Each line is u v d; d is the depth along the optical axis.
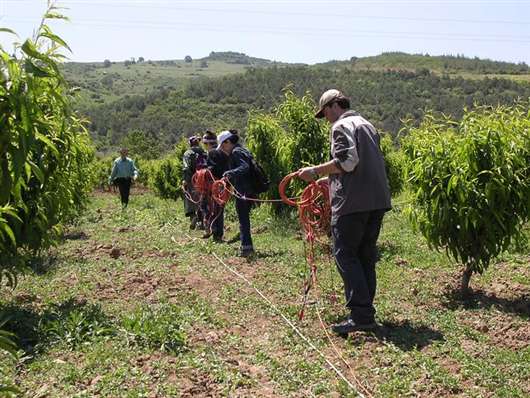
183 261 9.96
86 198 16.31
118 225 15.15
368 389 5.04
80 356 5.50
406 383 5.08
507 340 6.17
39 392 4.70
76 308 6.89
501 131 7.36
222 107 113.75
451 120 7.80
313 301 7.54
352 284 6.32
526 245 10.28
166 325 6.00
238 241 12.22
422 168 7.61
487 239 7.51
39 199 6.53
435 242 7.73
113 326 6.14
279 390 4.95
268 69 133.25
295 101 13.20
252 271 9.21
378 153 6.31
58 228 7.25
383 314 6.97
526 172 7.49
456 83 107.19
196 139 14.36
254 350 5.88
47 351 5.59
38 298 7.62
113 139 102.12
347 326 6.34
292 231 13.13
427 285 8.28
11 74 2.66
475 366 5.41
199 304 7.30
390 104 97.81
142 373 5.07
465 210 7.39
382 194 6.27
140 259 10.24
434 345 5.99
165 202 24.98
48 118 5.88
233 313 7.08
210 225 12.57
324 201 7.58
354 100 102.50
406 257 10.16
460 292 7.84
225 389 4.84
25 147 2.67
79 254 10.80
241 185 10.38
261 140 14.72
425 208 7.72
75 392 4.72
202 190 12.62
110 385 4.80
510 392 4.91
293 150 13.05
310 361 5.61
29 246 6.89
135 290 8.03
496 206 7.35
